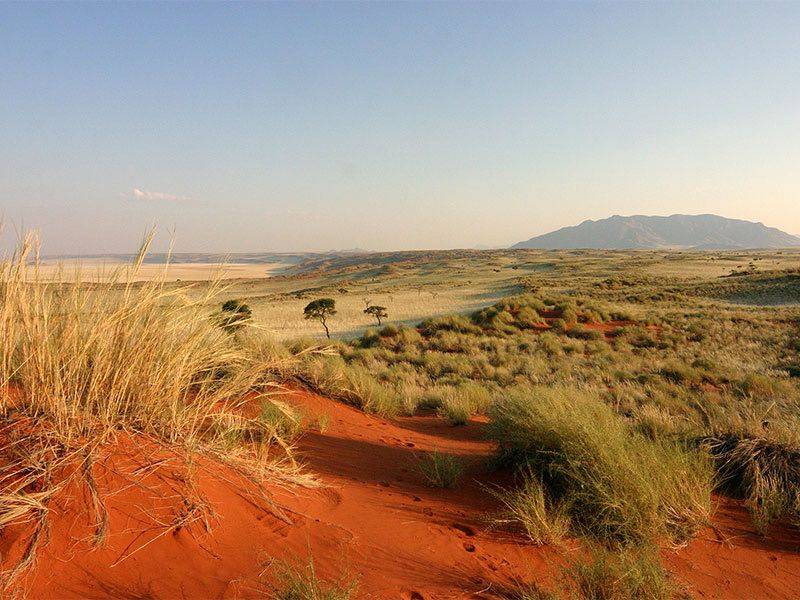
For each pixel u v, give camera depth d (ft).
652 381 56.85
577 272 366.63
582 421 16.58
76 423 11.12
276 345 28.78
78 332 12.03
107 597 8.19
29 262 12.05
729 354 83.97
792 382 58.44
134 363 12.13
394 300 236.63
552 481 16.07
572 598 10.00
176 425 12.98
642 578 10.40
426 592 9.93
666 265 402.31
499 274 411.75
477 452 22.38
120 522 9.68
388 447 21.58
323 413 24.22
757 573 12.67
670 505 14.89
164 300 13.87
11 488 9.24
